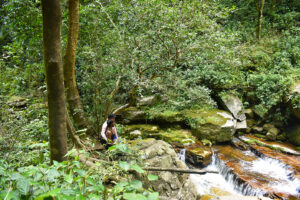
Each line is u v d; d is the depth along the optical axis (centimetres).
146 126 770
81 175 141
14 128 306
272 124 784
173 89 674
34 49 520
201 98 660
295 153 638
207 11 518
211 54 557
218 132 703
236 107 799
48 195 96
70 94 490
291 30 999
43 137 387
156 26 536
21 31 531
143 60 550
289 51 897
